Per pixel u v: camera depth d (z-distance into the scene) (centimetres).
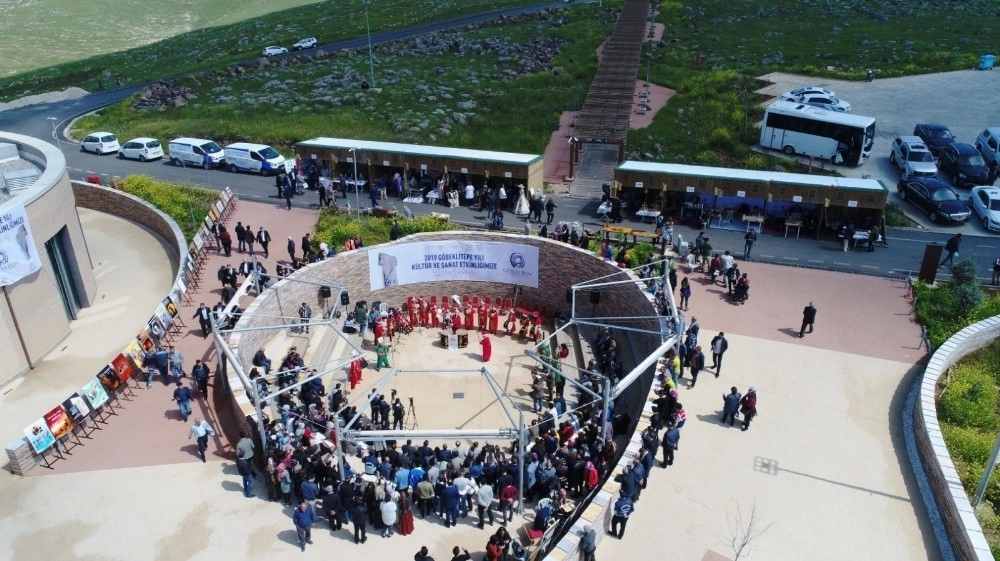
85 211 4700
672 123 6038
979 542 1823
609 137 4853
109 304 3472
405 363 3166
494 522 2106
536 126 6056
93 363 2992
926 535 1988
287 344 3130
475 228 4116
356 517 1959
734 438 2375
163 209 4325
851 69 7219
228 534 2031
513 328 3416
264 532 2041
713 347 2675
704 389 2648
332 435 2348
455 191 4456
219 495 2184
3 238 2734
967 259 3234
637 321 3119
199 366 2664
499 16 10181
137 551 1980
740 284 3269
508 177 4372
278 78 7688
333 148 4716
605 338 3075
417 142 5650
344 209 4353
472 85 7088
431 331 3444
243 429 2381
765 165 5106
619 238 3866
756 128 5834
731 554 1914
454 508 2045
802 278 3528
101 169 5247
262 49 9425
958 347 2761
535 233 3912
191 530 2048
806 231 4047
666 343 2472
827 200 3825
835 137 5075
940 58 7262
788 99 5962
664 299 2980
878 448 2333
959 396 2527
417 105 6531
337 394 2656
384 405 2548
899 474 2217
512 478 2108
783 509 2072
